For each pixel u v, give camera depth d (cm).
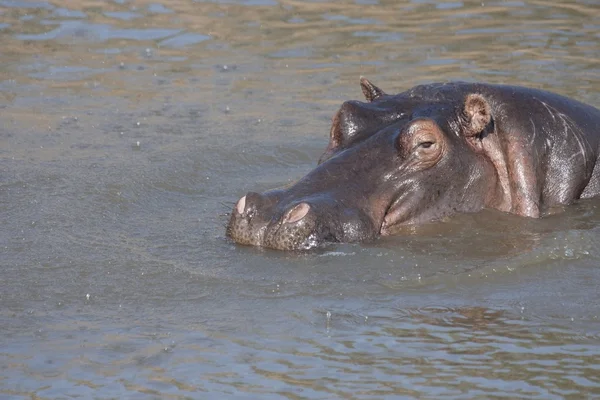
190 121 3042
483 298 1766
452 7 4491
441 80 3369
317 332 1620
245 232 2000
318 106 3181
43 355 1538
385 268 1886
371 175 2067
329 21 4291
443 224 2094
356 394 1409
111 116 3092
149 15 4369
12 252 1989
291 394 1412
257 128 2967
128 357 1531
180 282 1834
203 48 3912
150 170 2550
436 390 1420
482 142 2186
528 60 3597
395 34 4059
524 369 1484
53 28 4153
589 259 1953
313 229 1948
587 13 4328
